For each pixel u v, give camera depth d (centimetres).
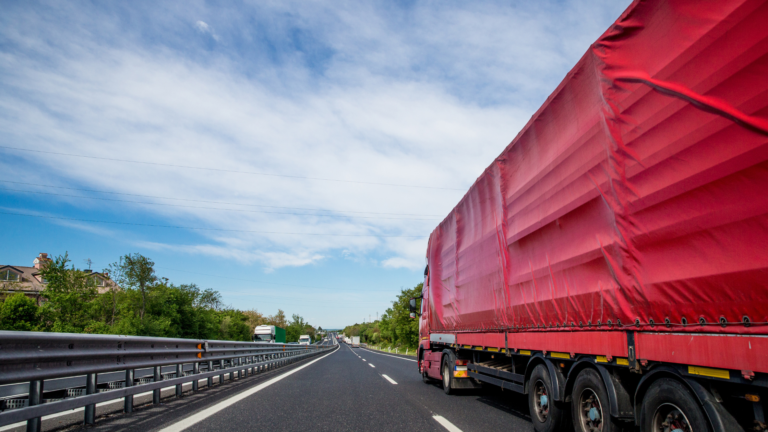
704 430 295
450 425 612
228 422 605
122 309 3869
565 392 504
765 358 246
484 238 786
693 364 301
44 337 474
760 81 257
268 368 1797
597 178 426
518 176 638
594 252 432
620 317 390
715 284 285
